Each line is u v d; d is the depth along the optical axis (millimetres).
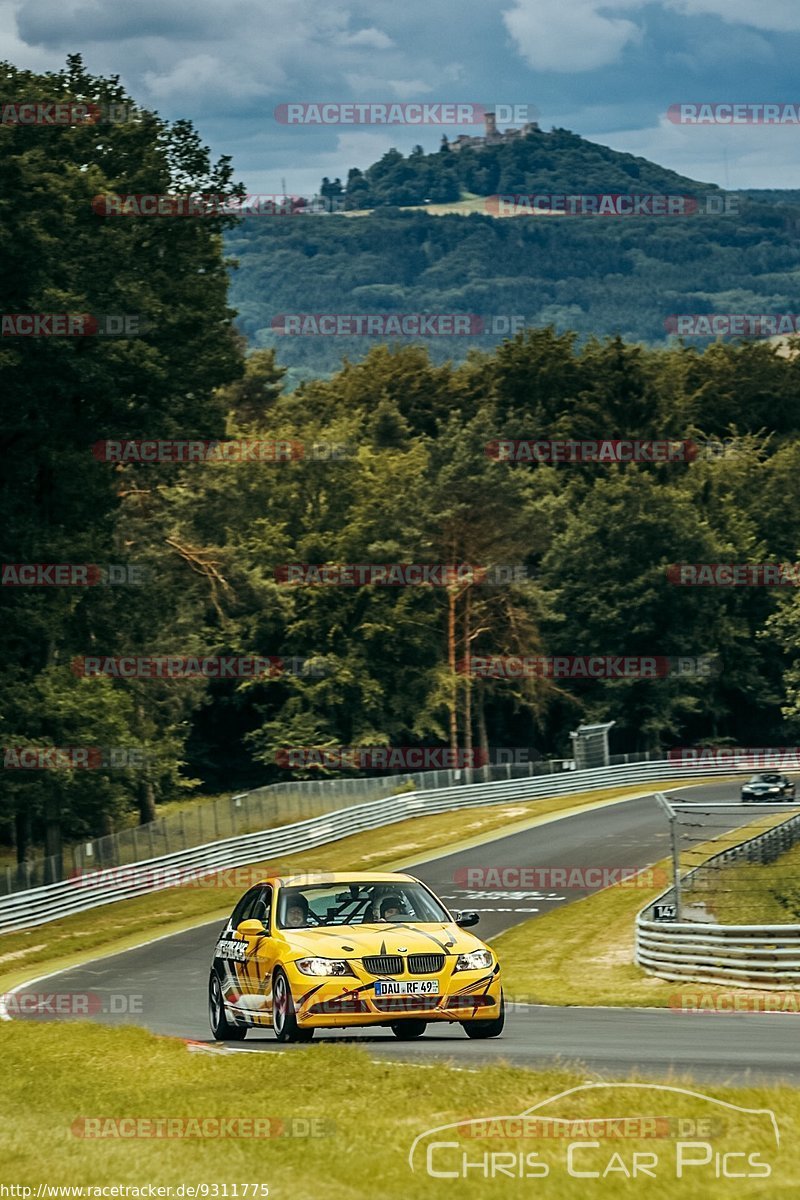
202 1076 24656
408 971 29594
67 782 89500
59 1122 20812
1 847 127938
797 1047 28625
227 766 180250
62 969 67312
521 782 142500
